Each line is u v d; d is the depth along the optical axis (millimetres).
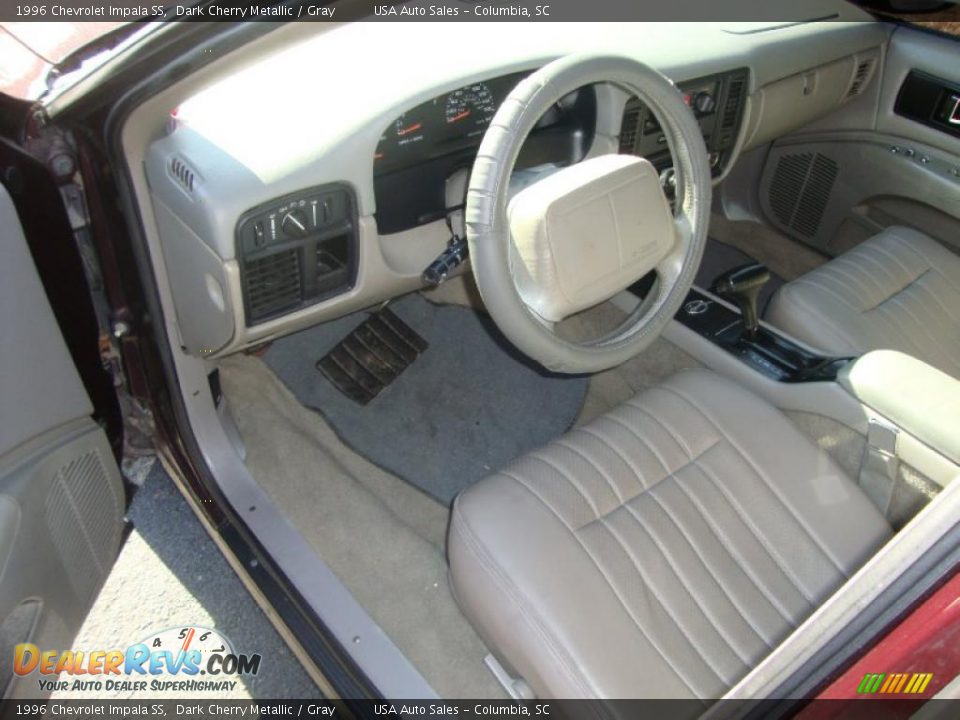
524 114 1161
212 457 1739
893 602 759
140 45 1128
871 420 1446
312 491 1877
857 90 2180
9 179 1195
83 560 1406
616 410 1463
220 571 1819
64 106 1200
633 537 1260
